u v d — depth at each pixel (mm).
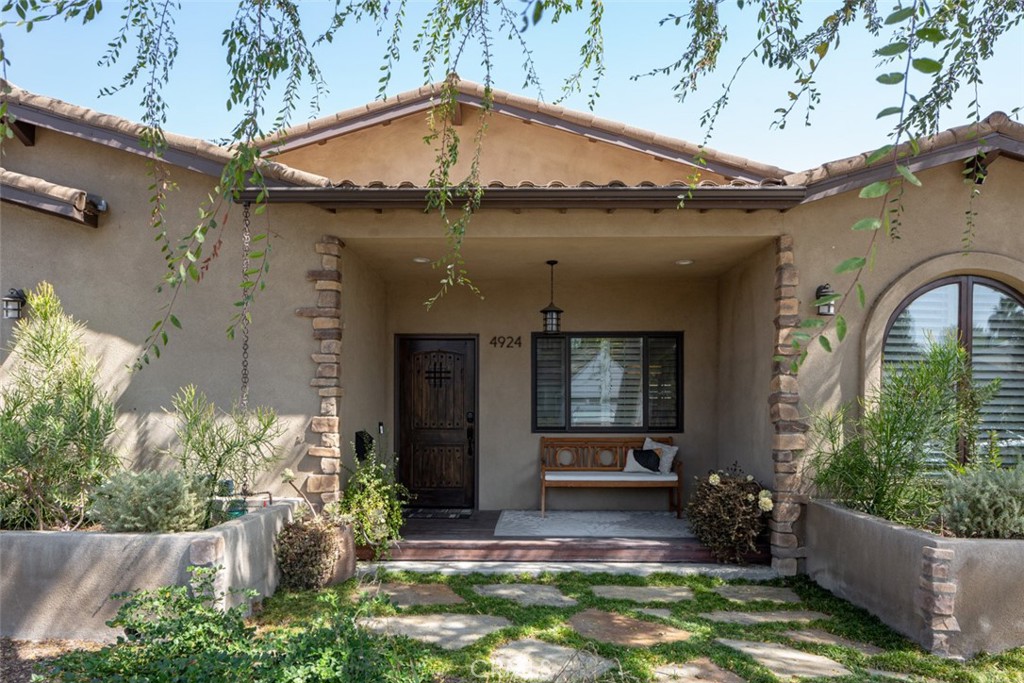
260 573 5367
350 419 6965
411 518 8109
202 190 6293
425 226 6324
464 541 6730
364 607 3775
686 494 8742
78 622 4688
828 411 6172
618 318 8906
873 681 3996
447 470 9000
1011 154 5910
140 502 4898
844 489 5980
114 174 6320
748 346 7289
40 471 5270
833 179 5832
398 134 7918
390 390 8906
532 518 8117
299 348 6297
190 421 5641
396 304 8969
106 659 3133
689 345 8812
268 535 5539
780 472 6211
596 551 6637
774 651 4523
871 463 5738
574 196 5746
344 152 7941
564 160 7766
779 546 6207
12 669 4211
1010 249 6168
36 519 5383
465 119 7844
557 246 6773
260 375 6293
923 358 6305
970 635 4453
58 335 5871
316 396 6285
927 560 4492
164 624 3438
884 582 4988
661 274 8469
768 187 5668
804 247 6234
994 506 4824
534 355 8969
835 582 5688
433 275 8508
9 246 6352
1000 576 4480
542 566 6441
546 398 8984
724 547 6410
